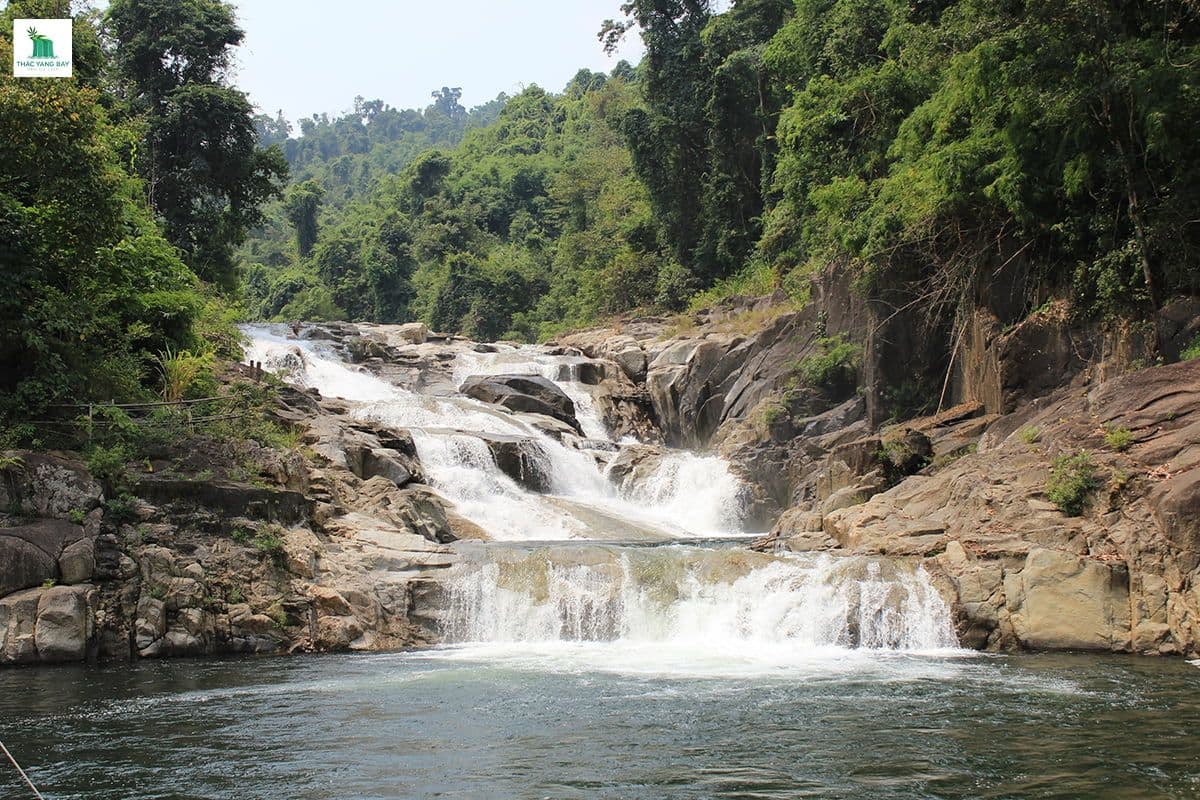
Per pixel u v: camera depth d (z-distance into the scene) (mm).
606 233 69375
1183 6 22406
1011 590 17391
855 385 32844
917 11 31641
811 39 39625
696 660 16328
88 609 17250
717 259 55375
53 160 20094
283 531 19531
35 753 11125
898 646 17375
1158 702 12891
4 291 19344
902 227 28281
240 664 16781
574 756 10742
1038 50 21953
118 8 43781
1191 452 17469
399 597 18906
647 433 41438
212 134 43812
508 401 36312
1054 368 23844
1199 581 16172
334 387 38156
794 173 39094
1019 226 25000
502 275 78000
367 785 9844
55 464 18172
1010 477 19641
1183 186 21547
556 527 26609
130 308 24266
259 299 104375
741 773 10062
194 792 9703
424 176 104812
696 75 57281
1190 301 21266
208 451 20609
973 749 10781
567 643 18203
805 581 18031
